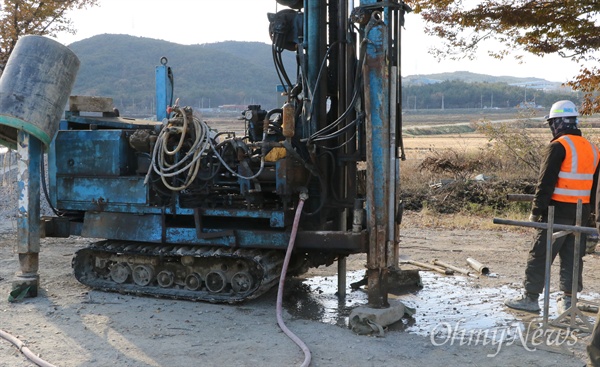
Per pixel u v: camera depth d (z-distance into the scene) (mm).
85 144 7168
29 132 6613
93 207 7152
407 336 5730
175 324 6023
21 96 6602
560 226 5410
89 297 6941
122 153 7039
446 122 97562
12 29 16250
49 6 16391
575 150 6035
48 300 6820
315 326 6020
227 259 6773
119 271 7250
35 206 6902
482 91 182750
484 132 18422
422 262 8891
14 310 6445
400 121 6395
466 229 11672
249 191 6621
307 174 6680
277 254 6824
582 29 12055
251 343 5500
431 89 195125
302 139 6504
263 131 6812
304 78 6816
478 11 12391
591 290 7293
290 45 7262
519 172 16781
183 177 6918
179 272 7000
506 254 9445
